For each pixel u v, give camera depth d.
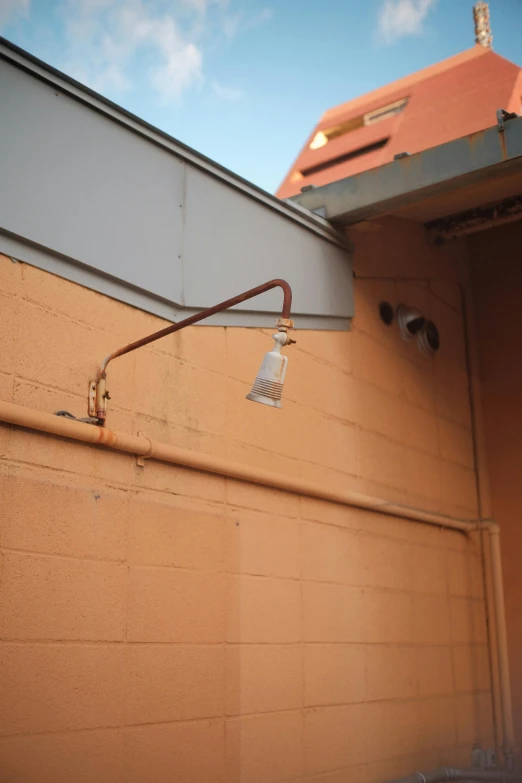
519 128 4.83
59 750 3.36
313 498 5.07
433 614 6.12
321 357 5.41
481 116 8.09
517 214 6.38
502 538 7.16
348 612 5.18
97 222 3.91
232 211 4.75
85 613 3.56
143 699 3.75
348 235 5.86
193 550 4.15
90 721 3.50
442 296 7.16
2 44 3.54
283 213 5.15
